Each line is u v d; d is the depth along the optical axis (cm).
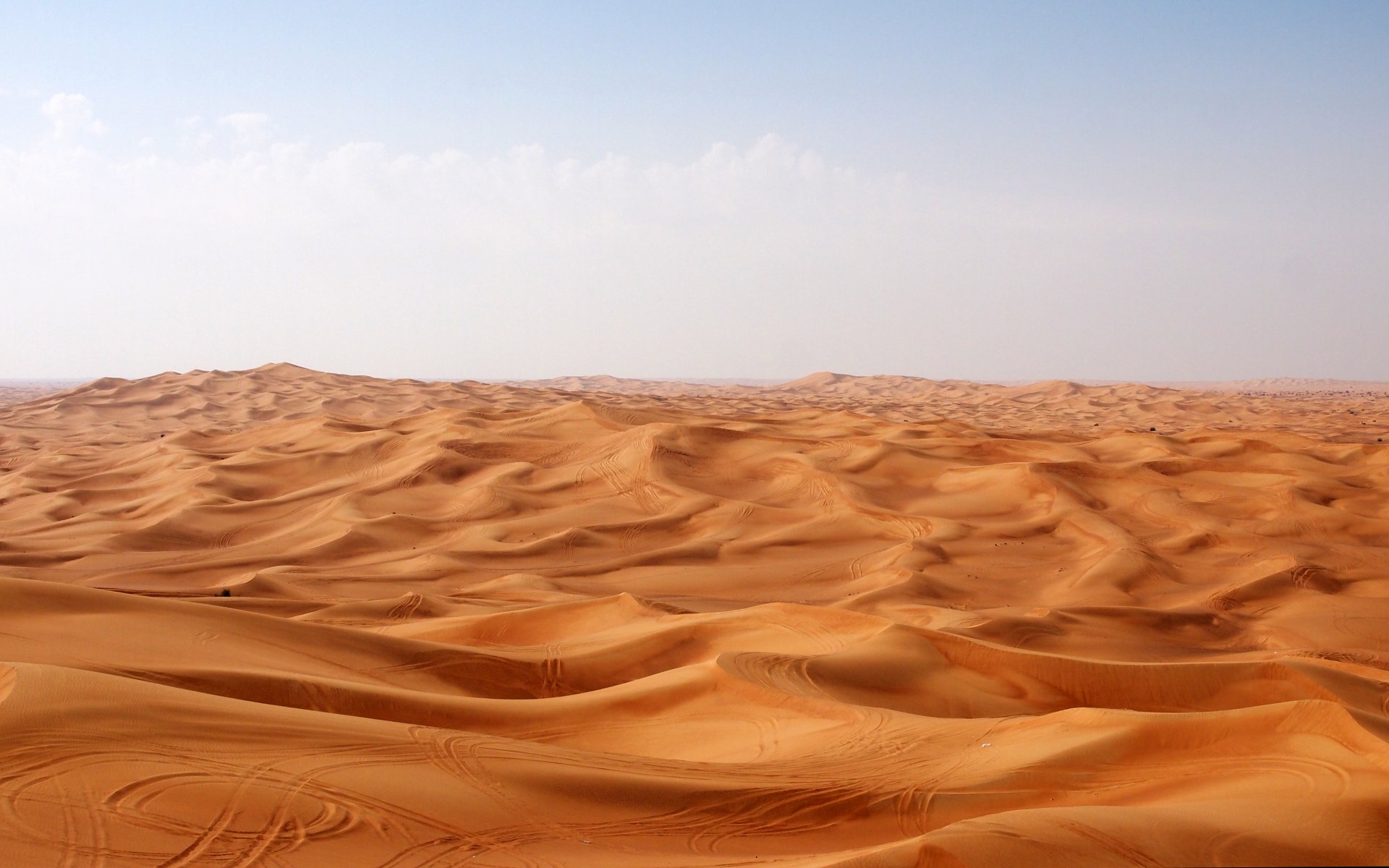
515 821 1090
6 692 1106
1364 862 971
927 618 3259
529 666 2292
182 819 941
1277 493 5512
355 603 3328
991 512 5516
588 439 7106
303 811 1001
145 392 15512
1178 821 1021
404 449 7106
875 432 8031
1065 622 3325
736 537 5059
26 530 5681
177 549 5228
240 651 1934
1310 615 3597
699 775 1317
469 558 4709
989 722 1602
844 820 1239
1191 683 2067
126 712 1117
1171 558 4578
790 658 2033
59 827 887
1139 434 7931
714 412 13400
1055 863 918
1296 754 1277
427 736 1290
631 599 2964
